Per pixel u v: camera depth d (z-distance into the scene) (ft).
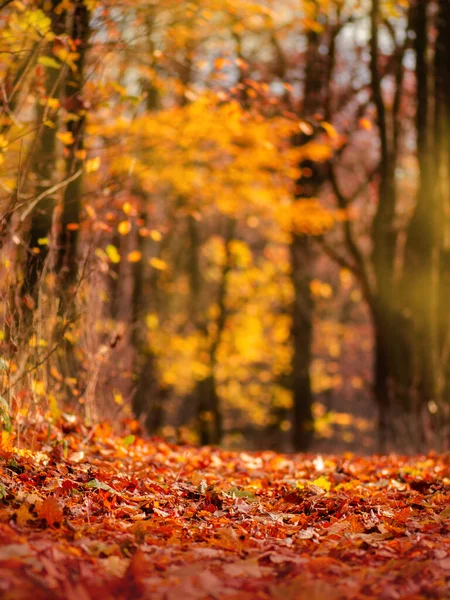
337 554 14.11
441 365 46.68
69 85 28.45
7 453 18.28
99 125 37.01
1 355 21.04
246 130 40.57
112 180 29.27
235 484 21.79
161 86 36.37
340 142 50.01
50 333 23.82
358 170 66.95
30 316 23.29
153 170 45.83
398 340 48.03
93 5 27.91
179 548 13.92
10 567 10.82
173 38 37.19
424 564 13.16
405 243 47.57
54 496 16.55
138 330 49.47
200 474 21.84
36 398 22.89
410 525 16.92
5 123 24.84
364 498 19.93
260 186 51.60
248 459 29.32
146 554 13.12
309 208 52.90
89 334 26.07
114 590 10.94
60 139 26.99
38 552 11.96
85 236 31.37
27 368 22.03
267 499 19.99
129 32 32.94
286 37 56.65
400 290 47.57
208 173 48.06
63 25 26.68
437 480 23.94
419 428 43.55
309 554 14.23
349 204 57.67
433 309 45.70
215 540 14.37
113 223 32.94
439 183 46.29
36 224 26.53
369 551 14.35
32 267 23.80
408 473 25.49
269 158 44.37
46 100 26.63
